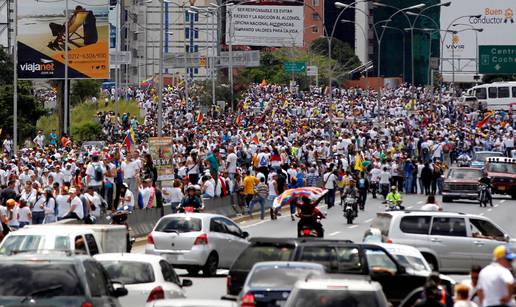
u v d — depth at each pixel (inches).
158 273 1542.8
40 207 2709.2
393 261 1784.0
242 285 1681.8
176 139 4566.9
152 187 3041.3
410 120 7101.4
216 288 2128.4
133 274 1533.0
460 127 6983.3
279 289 1453.0
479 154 5442.9
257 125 6038.4
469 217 2341.3
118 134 6195.9
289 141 5226.4
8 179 3257.9
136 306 1504.7
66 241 1728.6
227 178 3668.8
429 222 2330.2
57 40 5821.9
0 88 6633.9
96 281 1258.6
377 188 4650.6
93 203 2677.2
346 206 3558.1
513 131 6594.5
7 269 1213.1
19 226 2625.5
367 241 2359.7
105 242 1888.5
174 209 3144.7
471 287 1486.2
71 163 3476.9
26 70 5856.3
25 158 4099.4
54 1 5812.0
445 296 1456.7
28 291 1201.4
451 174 4333.2
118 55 6875.0
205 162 3705.7
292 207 3656.5
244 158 4350.4
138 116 7736.2
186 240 2289.6
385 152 4854.8
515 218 3737.7
